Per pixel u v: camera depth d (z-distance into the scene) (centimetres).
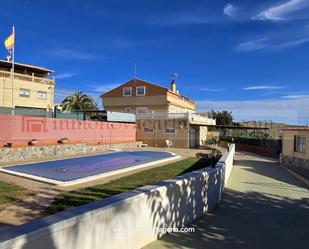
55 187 1222
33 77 4525
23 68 4791
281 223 832
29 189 1148
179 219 710
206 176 895
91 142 3128
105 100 5162
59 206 892
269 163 2716
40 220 363
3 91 4169
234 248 623
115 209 461
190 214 777
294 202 1136
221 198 1138
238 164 2530
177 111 5222
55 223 352
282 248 641
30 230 325
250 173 1972
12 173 1520
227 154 1727
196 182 806
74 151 2681
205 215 880
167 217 649
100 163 2127
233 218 861
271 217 895
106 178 1487
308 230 772
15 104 4281
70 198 997
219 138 5278
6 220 754
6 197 988
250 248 631
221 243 647
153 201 585
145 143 4041
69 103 7119
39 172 1605
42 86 4622
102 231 432
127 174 1631
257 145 4166
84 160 2273
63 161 2150
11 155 2058
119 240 476
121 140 3691
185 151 3322
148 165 2061
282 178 1800
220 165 1171
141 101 4897
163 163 2236
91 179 1422
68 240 367
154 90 4822
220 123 6819
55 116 3250
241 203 1074
